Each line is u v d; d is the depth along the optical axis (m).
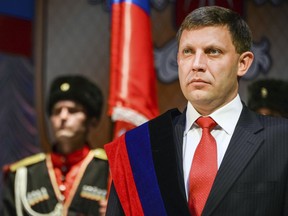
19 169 6.45
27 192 6.34
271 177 3.25
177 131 3.56
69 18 8.84
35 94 8.62
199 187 3.32
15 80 8.65
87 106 6.47
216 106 3.44
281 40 8.86
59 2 8.82
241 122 3.44
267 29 8.84
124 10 6.83
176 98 8.63
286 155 3.29
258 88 6.19
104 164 6.47
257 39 8.81
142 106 6.65
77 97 6.43
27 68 8.73
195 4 8.71
